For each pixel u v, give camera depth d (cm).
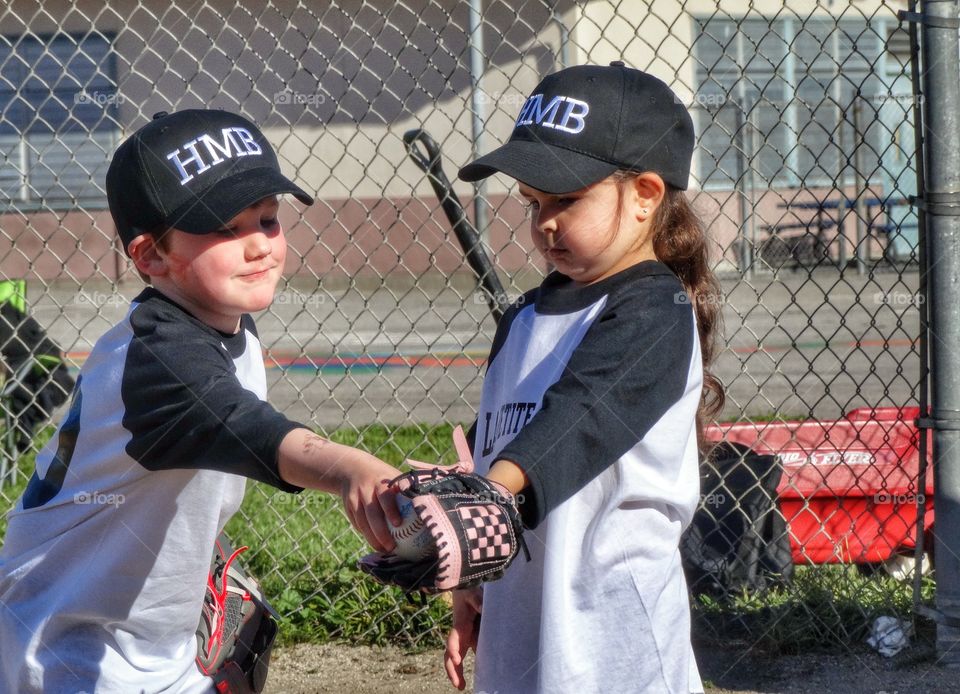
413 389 1262
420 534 228
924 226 488
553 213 292
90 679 302
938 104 477
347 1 1903
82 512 299
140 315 284
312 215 2205
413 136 613
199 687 326
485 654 299
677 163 302
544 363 297
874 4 2048
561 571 279
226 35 1881
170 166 284
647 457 280
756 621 528
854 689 474
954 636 495
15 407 818
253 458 248
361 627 560
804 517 587
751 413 1005
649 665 279
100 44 1986
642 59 1981
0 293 821
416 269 2208
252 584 363
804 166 2191
